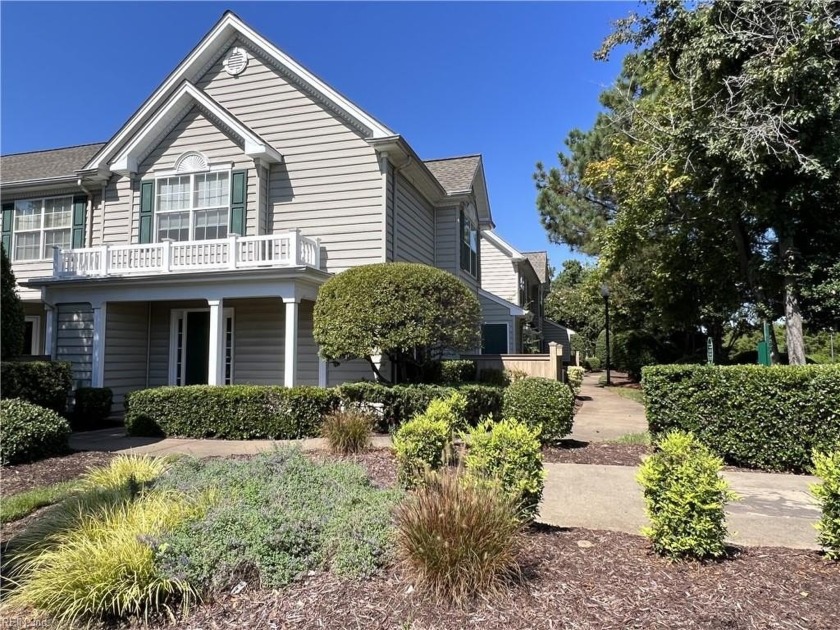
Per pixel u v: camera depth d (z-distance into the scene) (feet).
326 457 19.08
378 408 26.53
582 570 9.91
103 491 13.92
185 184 38.29
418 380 31.19
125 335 37.93
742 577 9.62
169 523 11.19
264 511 11.34
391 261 36.55
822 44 24.85
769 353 34.14
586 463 20.33
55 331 36.37
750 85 26.53
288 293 31.71
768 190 29.07
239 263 33.01
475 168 52.31
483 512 9.50
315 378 36.29
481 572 8.89
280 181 37.50
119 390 37.19
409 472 14.03
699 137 27.84
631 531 12.59
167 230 38.27
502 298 65.92
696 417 20.85
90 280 34.50
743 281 37.65
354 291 27.12
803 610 8.38
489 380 40.19
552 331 112.88
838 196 29.40
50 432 22.16
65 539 10.81
